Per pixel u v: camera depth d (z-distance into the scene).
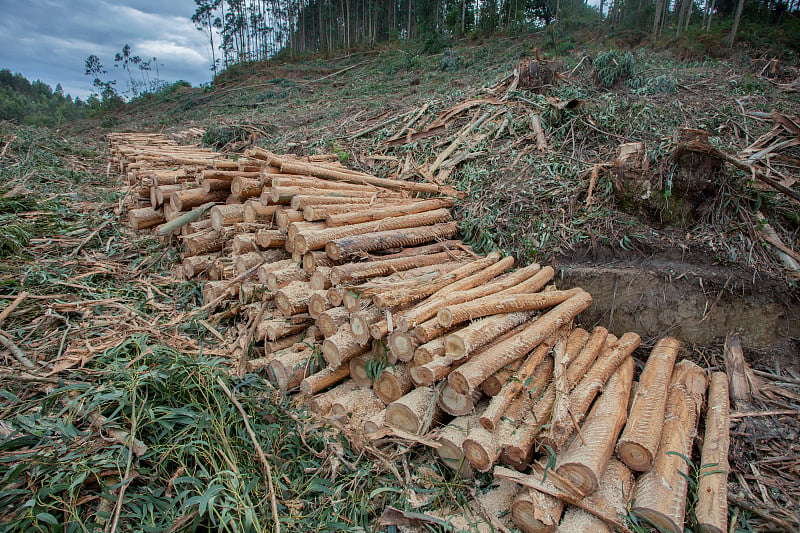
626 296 4.22
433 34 23.62
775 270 4.08
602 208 4.89
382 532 2.51
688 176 4.54
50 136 11.17
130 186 7.34
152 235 5.58
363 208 4.59
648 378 3.27
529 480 2.54
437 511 2.65
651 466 2.57
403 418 2.99
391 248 4.20
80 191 7.32
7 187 6.49
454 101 8.56
